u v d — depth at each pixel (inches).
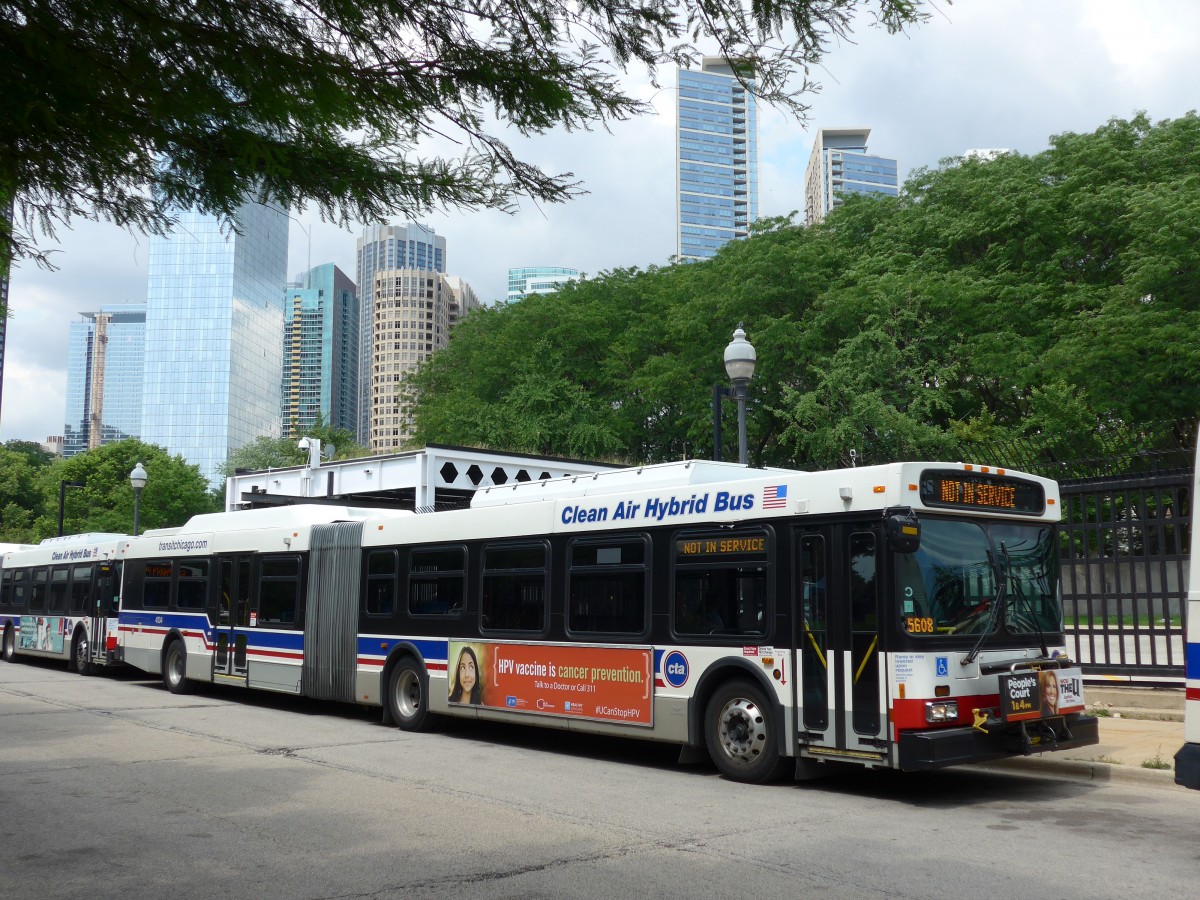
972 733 360.2
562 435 1598.2
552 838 309.0
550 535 505.7
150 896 252.4
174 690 792.9
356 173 226.7
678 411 1573.6
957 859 280.8
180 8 201.6
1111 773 406.0
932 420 1316.4
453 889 254.8
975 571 386.3
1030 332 1258.6
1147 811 347.3
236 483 1222.3
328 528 656.4
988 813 346.0
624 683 458.3
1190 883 255.0
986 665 375.9
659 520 454.3
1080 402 1063.6
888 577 367.9
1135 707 530.3
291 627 673.6
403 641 582.9
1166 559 525.0
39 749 499.2
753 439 1503.4
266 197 232.5
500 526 534.9
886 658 363.9
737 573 419.5
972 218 1344.7
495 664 525.7
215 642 746.8
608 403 1675.7
